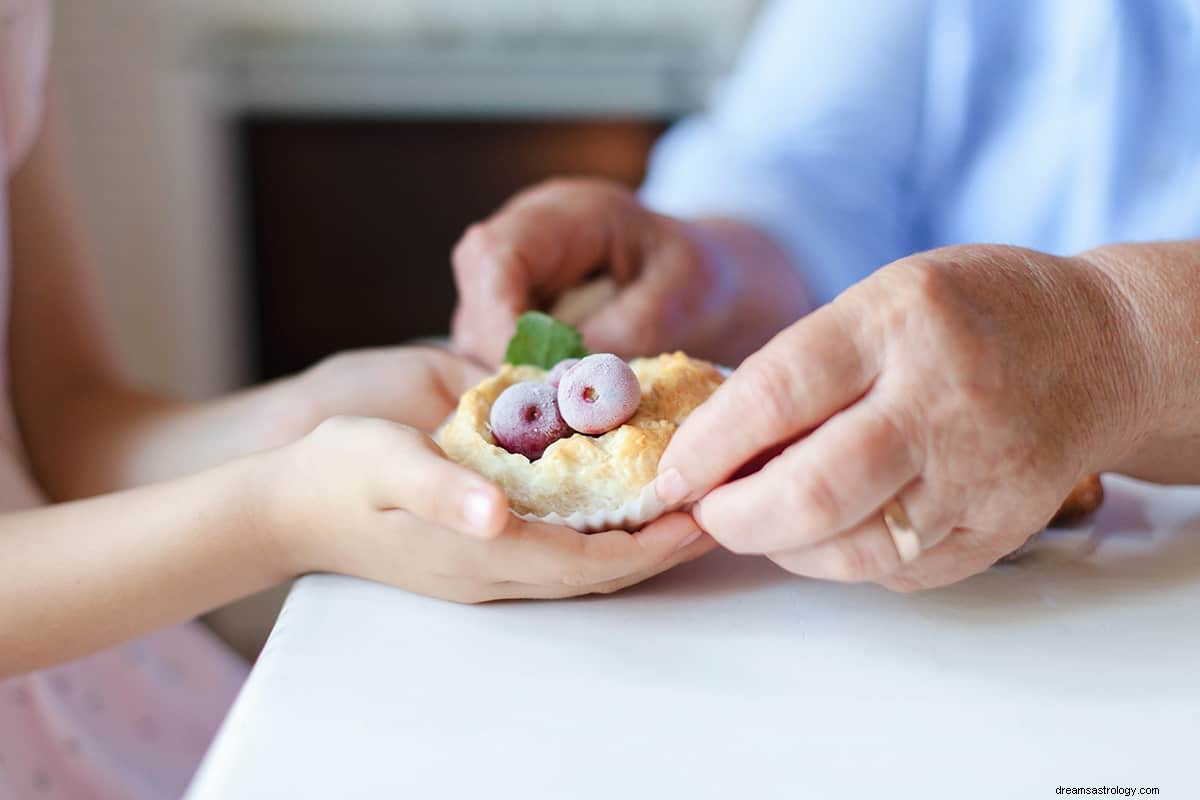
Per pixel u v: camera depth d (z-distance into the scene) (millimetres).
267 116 1337
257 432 513
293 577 409
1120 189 615
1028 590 384
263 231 1376
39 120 596
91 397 600
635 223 581
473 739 319
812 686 340
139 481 532
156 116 1307
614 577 364
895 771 313
